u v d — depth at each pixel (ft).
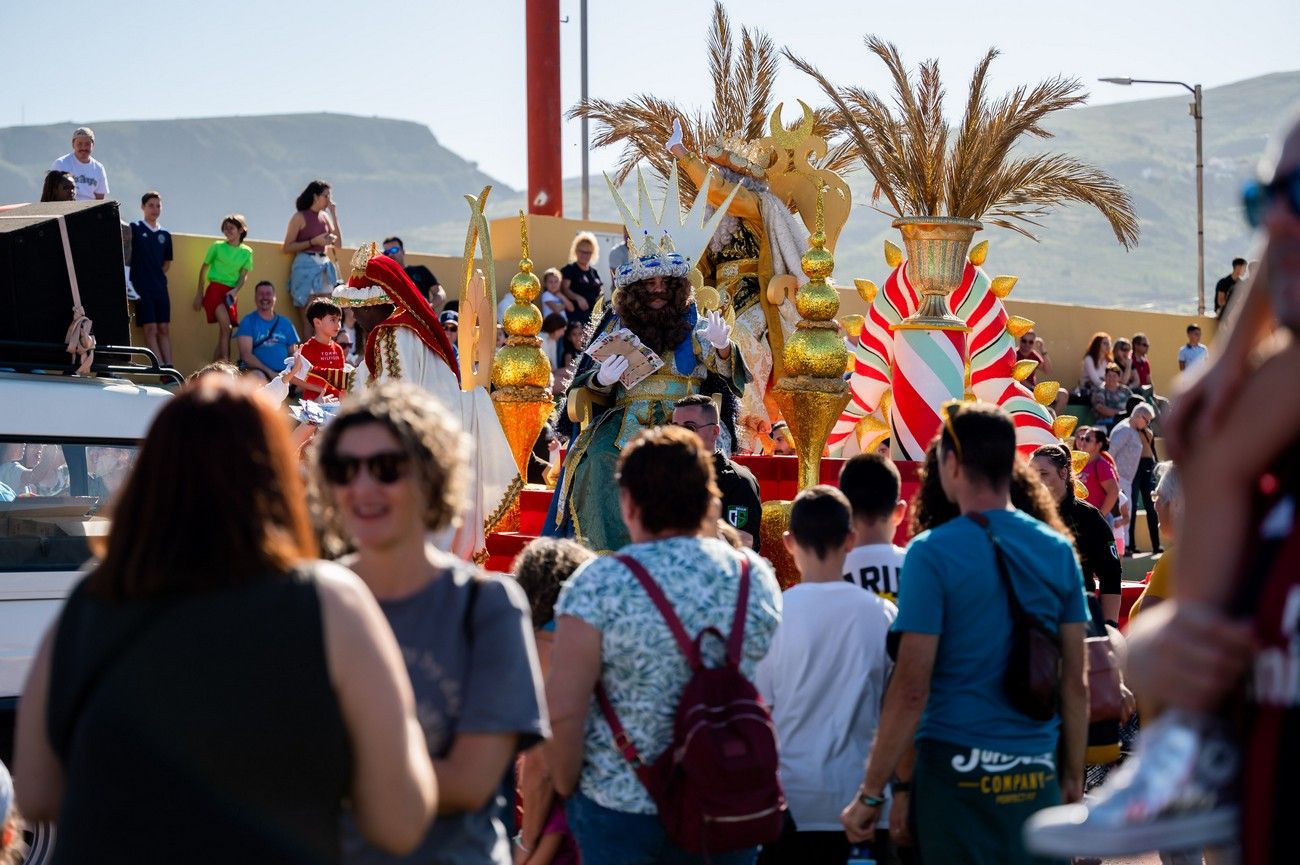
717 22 38.47
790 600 17.54
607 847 14.05
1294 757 6.97
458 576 11.34
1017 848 14.90
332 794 9.14
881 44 34.32
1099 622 19.15
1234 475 7.16
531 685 11.07
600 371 26.45
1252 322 7.28
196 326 52.70
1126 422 63.52
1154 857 22.00
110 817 8.87
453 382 28.40
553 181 72.02
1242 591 7.19
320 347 32.73
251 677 8.96
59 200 38.22
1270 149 7.20
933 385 32.76
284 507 9.49
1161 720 7.30
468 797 10.72
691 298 27.27
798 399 28.40
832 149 39.27
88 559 24.34
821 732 17.25
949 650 15.01
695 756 13.35
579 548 17.28
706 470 14.60
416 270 55.52
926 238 33.42
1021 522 15.43
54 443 24.30
